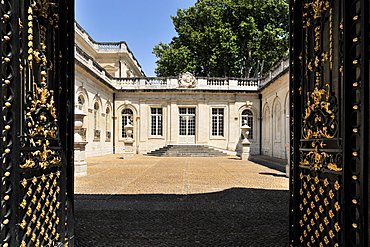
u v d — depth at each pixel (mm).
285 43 29656
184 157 22234
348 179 2631
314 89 3514
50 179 3396
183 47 31297
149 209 6070
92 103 21781
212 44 30500
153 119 27469
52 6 3469
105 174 11711
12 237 2490
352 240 2586
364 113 2426
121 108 27172
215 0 31062
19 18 2756
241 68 33406
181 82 26812
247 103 26781
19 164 2641
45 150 3186
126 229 4809
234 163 16875
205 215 5637
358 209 2516
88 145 21125
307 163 3539
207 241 4281
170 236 4488
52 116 3436
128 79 27375
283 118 20312
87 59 21016
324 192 3168
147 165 15594
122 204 6500
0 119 2346
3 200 2441
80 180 10062
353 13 2641
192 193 7719
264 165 15609
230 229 4812
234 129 26781
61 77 3738
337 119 2906
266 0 28922
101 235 4523
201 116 26906
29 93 2971
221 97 26938
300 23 3930
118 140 27141
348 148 2635
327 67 3299
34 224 3027
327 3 3211
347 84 2650
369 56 2436
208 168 14031
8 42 2510
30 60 3021
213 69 32344
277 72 21875
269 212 5859
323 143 3199
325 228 3162
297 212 3807
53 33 3551
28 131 2928
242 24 28641
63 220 3676
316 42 3465
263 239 4355
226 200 6898
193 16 31172
